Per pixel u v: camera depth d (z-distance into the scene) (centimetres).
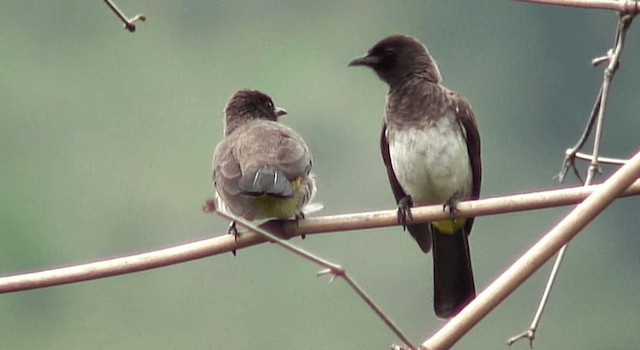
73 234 1912
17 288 679
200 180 1942
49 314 1780
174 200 1900
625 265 1903
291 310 1606
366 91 2161
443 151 906
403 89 928
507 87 2162
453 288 901
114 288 1670
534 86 2128
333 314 1622
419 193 923
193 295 1628
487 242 1778
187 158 1988
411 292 1623
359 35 2286
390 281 1638
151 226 1878
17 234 1897
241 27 2275
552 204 710
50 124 2111
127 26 724
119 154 2028
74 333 1753
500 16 2173
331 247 1641
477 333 1714
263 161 797
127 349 1655
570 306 1883
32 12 2208
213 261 1634
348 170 1956
